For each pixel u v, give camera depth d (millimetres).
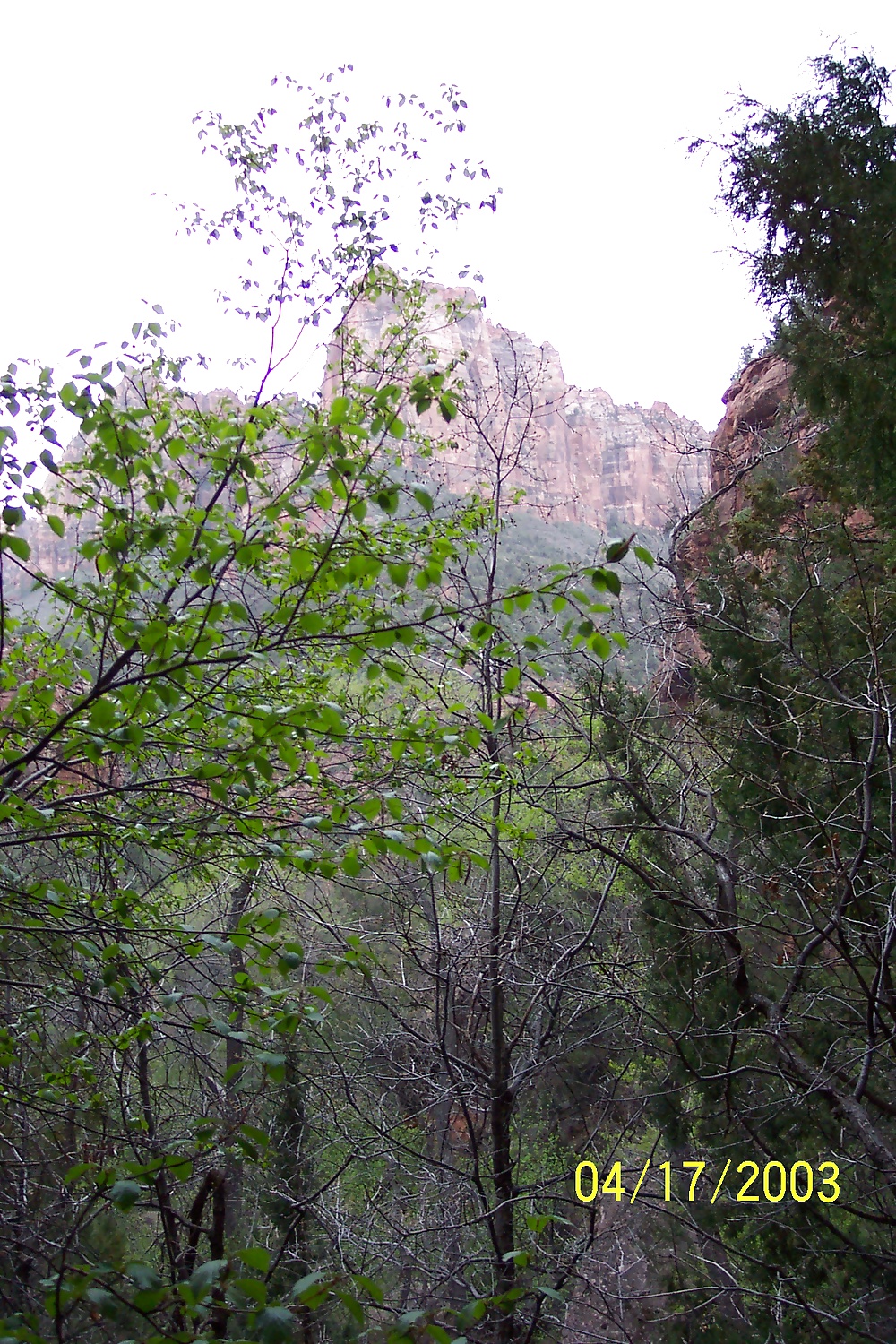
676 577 8773
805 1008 7391
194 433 4828
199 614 3811
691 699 9508
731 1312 8055
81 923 4848
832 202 9297
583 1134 10102
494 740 6648
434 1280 6754
